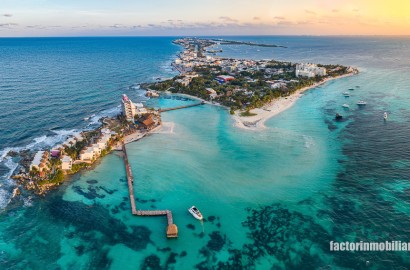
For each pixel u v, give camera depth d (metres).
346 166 111.81
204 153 125.19
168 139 140.50
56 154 119.38
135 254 74.44
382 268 68.00
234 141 136.38
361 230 79.44
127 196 97.56
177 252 74.88
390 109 177.50
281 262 70.94
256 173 108.62
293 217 85.56
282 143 133.12
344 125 154.00
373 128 148.12
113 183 105.00
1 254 73.75
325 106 188.25
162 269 70.00
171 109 188.62
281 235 79.06
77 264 71.44
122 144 134.88
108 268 70.50
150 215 87.56
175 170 111.88
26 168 110.75
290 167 112.31
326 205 90.00
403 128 146.12
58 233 81.19
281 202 92.38
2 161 116.62
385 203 89.56
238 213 87.94
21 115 169.88
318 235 78.44
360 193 95.06
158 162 118.31
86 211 90.00
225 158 120.38
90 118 169.25
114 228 83.06
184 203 92.81
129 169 111.19
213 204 92.12
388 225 80.75
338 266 69.06
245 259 72.19
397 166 110.06
